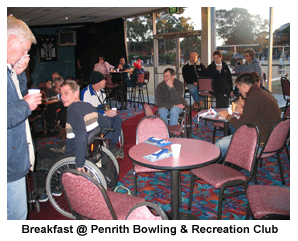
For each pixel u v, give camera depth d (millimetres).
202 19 7805
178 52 8609
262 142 3111
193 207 2857
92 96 4039
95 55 12320
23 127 1830
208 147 2676
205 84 6469
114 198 2240
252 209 2035
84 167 2600
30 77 13094
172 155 2451
